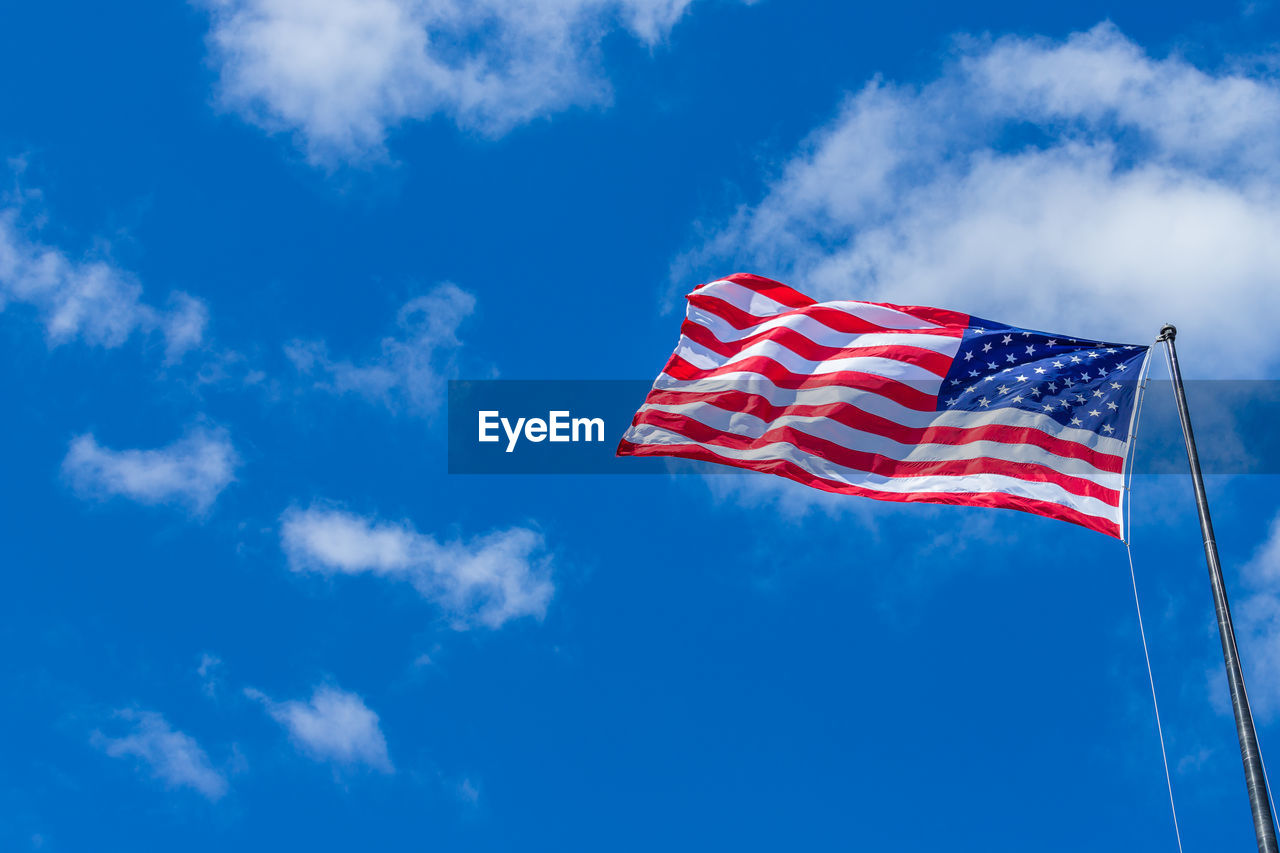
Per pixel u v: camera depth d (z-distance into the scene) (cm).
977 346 2259
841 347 2352
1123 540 1959
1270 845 1318
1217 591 1588
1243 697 1461
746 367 2366
